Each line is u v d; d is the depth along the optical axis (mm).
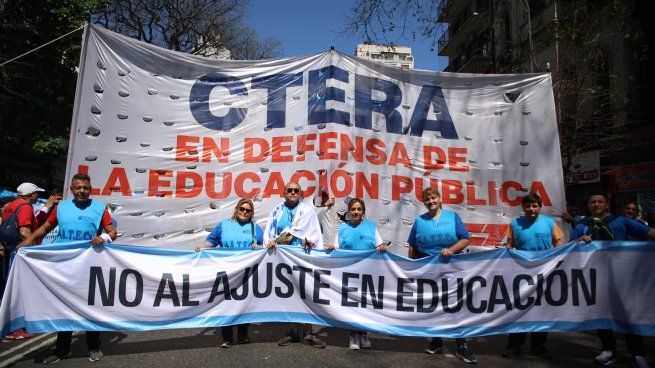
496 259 4621
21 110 12469
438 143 6270
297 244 5016
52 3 11109
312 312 4547
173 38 18797
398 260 4609
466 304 4562
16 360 4246
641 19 12562
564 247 4660
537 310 4562
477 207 6211
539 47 14930
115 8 17422
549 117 6461
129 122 5648
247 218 4957
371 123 6090
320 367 4086
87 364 4094
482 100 6449
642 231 4676
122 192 5535
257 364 4133
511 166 6336
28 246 4289
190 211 5711
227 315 4449
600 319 4527
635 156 12617
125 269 4285
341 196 5852
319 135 5941
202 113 5898
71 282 4141
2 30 11039
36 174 17078
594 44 11938
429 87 6371
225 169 5848
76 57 12047
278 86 6070
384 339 5090
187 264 4434
